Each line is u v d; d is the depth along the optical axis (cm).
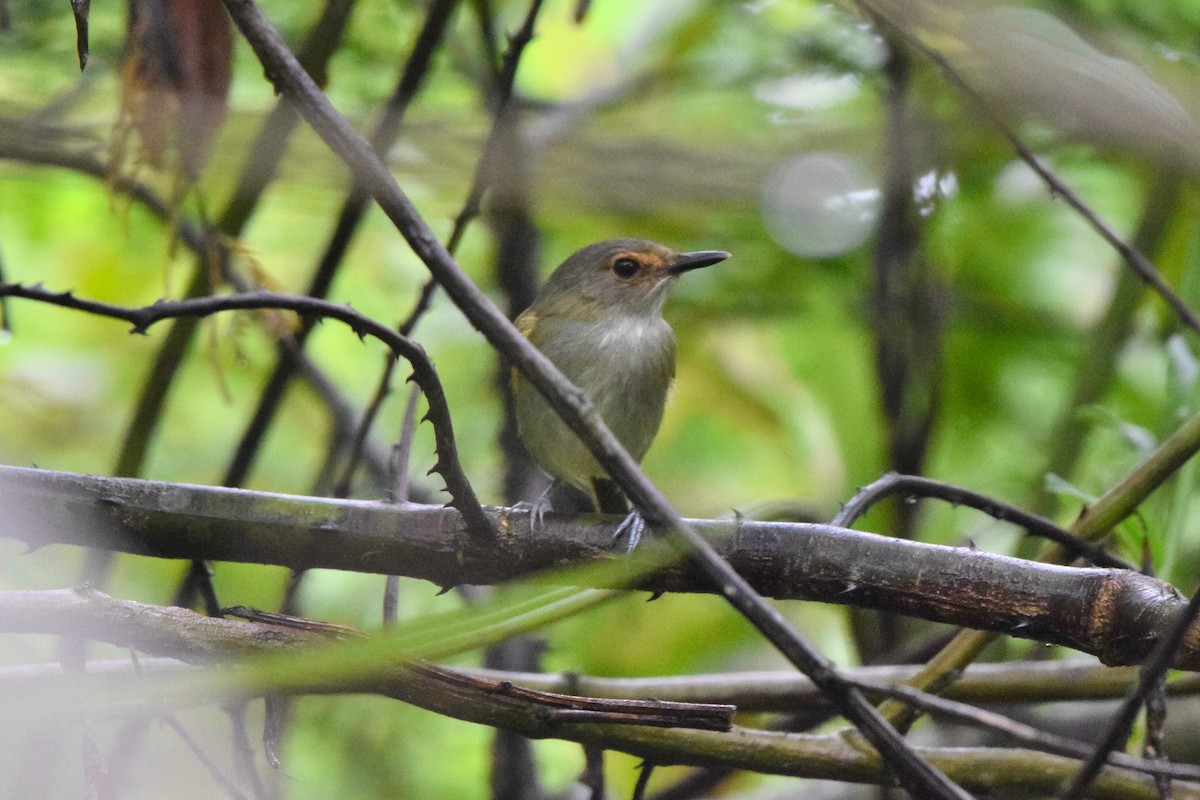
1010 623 580
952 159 1051
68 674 582
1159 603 554
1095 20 964
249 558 628
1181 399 795
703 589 616
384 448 1193
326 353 1390
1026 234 1269
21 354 1356
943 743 970
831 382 1247
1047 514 1028
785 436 1352
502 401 1180
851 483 1225
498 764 1037
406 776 1227
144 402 908
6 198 1266
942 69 776
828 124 1097
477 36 1162
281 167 970
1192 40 1066
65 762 808
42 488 616
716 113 1109
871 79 1079
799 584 604
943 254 1148
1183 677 776
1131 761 542
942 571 588
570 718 599
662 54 1263
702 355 1348
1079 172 1275
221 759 1183
